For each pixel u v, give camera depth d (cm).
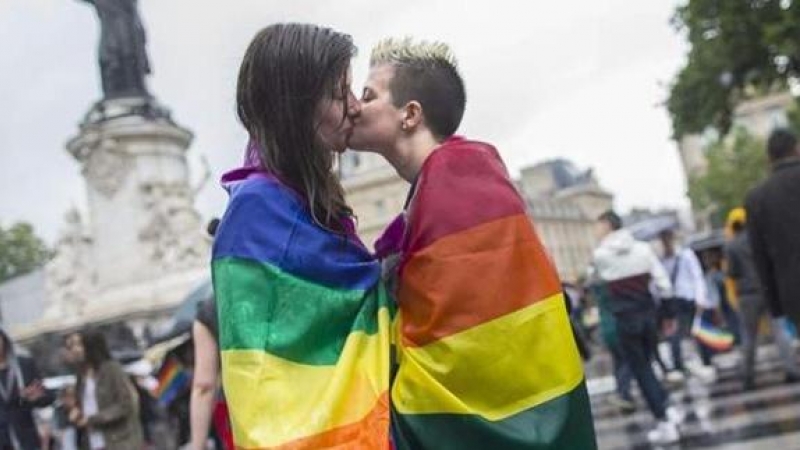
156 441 862
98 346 742
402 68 235
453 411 202
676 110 3494
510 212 214
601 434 880
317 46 221
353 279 208
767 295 599
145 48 2977
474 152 221
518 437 201
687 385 1194
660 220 2262
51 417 1055
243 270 200
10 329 3850
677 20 3198
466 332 205
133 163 2934
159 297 2855
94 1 2942
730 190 7931
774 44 2783
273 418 189
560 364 208
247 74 222
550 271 214
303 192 214
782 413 786
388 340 208
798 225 575
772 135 597
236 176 224
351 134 231
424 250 212
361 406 197
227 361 196
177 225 2981
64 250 3522
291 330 198
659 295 1224
